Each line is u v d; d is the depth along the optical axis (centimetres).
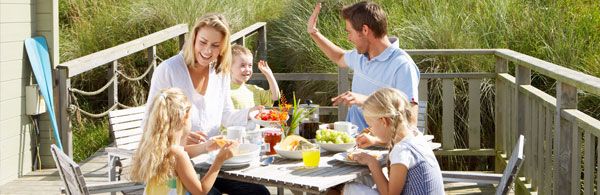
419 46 764
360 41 416
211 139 350
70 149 573
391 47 412
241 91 503
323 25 871
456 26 777
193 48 379
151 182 320
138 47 675
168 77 380
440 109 690
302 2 941
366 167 341
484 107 694
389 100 327
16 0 599
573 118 393
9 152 595
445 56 727
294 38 887
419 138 331
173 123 319
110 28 937
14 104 601
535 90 492
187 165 320
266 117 399
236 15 966
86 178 575
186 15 941
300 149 364
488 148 684
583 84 360
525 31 761
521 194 517
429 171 322
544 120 463
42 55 620
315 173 332
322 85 799
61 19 1013
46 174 615
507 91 574
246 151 357
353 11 415
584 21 758
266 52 904
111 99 669
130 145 446
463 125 691
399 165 319
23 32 610
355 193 336
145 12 945
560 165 412
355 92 430
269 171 336
